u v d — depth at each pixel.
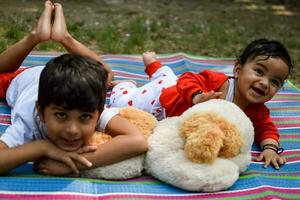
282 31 5.74
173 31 5.17
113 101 2.79
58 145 1.96
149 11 5.93
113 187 1.98
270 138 2.54
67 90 1.80
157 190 2.01
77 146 1.98
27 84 2.46
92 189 1.93
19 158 1.89
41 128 2.04
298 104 3.21
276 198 2.07
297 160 2.51
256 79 2.39
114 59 3.55
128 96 2.75
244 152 2.19
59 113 1.84
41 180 1.92
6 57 2.66
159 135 2.13
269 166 2.39
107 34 4.63
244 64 2.46
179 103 2.53
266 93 2.41
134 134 2.07
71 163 1.94
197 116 2.11
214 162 2.03
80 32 4.69
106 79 1.99
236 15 6.30
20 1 5.60
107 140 2.09
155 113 2.67
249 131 2.18
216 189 2.02
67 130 1.86
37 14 5.12
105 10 5.71
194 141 1.98
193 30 5.20
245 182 2.16
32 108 2.09
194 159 2.00
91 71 1.89
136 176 2.09
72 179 1.95
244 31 5.54
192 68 3.58
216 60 3.81
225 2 7.02
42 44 4.10
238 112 2.21
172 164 2.02
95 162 1.99
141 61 3.59
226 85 2.55
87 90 1.83
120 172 2.03
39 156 1.95
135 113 2.29
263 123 2.58
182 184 2.00
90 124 1.91
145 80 3.30
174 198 1.97
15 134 2.03
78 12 5.46
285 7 7.04
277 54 2.38
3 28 4.52
